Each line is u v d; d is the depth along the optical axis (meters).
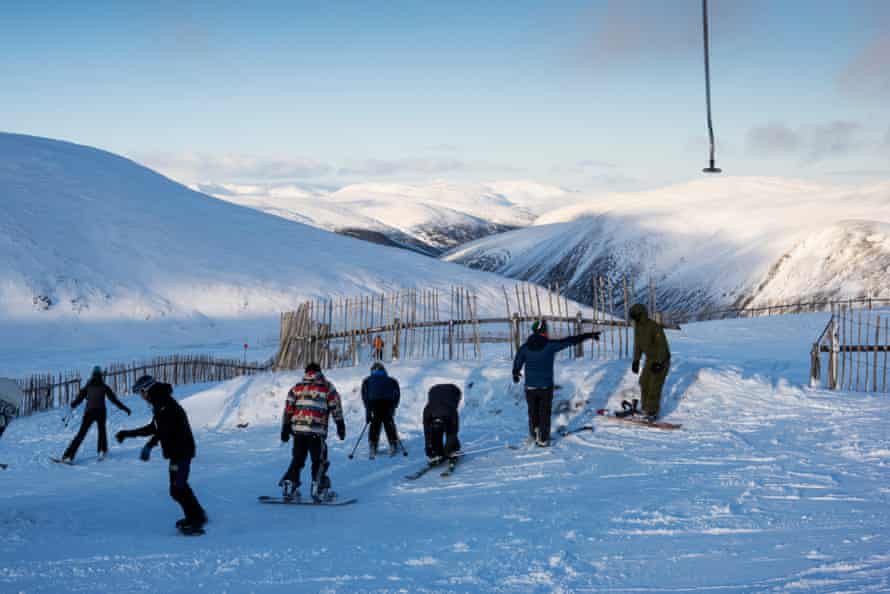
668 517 6.33
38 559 5.84
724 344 23.92
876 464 7.83
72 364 39.56
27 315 54.53
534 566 5.17
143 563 5.68
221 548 6.21
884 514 5.90
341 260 82.94
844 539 5.24
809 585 4.25
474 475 9.22
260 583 5.05
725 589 4.37
